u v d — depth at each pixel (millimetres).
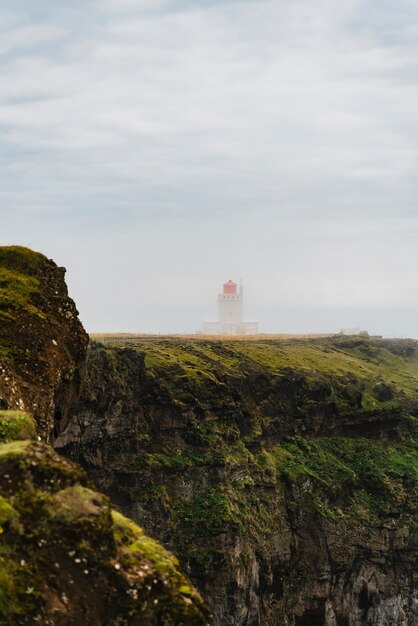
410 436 170250
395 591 142375
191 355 144500
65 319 57125
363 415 162625
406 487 155000
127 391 119438
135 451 119500
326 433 158125
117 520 31953
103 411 114812
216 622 115500
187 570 115625
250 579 121000
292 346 181250
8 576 27969
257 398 147125
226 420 133875
